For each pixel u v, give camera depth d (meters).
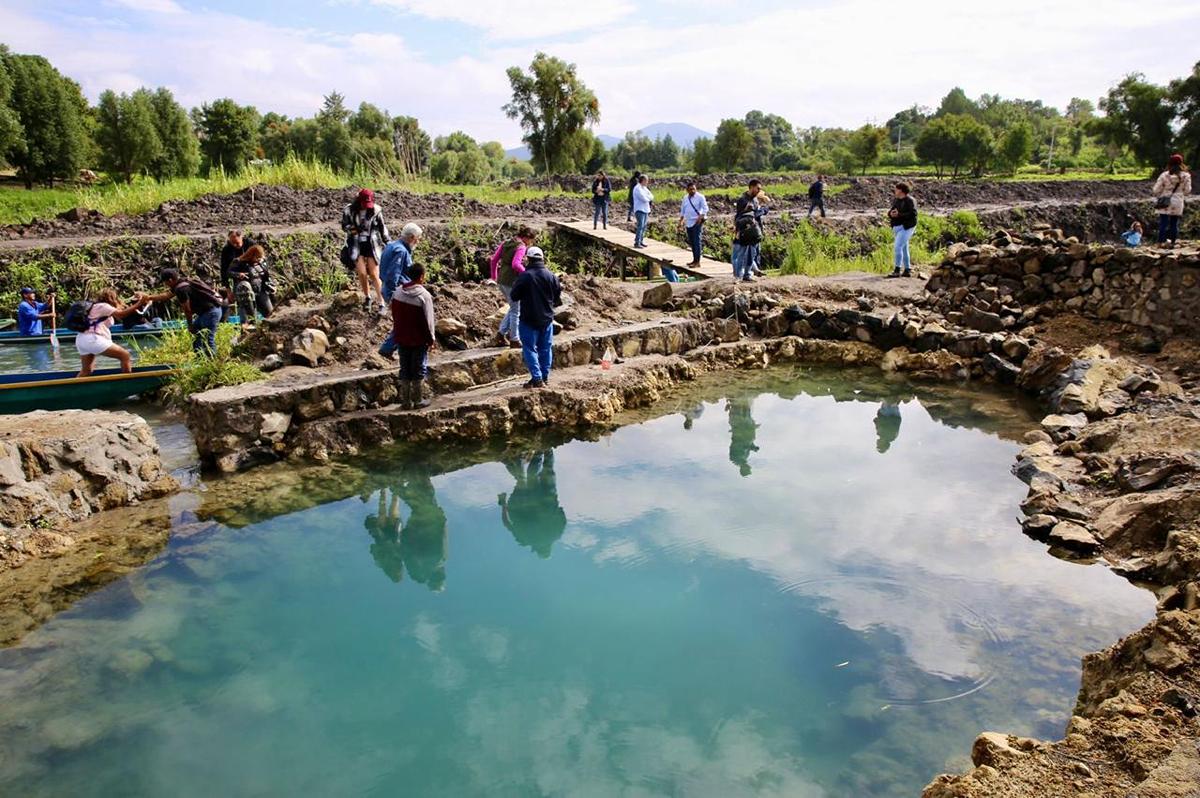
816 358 12.85
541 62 51.69
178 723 4.61
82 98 60.72
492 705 4.75
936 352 11.95
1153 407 8.71
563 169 54.00
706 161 71.00
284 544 6.89
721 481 8.08
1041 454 8.07
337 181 26.25
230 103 57.94
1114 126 56.78
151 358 11.11
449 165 61.22
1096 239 33.69
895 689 4.75
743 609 5.70
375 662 5.22
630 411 10.39
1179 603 5.21
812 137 112.50
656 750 4.33
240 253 14.02
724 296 13.59
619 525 7.13
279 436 8.73
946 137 59.81
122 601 5.95
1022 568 6.11
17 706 4.74
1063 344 11.27
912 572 6.10
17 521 6.66
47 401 9.62
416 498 7.84
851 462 8.53
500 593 6.08
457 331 10.80
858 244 26.09
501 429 9.47
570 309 12.15
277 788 4.08
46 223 19.44
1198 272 10.44
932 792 3.52
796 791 3.98
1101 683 4.43
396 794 4.03
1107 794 3.22
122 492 7.55
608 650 5.30
